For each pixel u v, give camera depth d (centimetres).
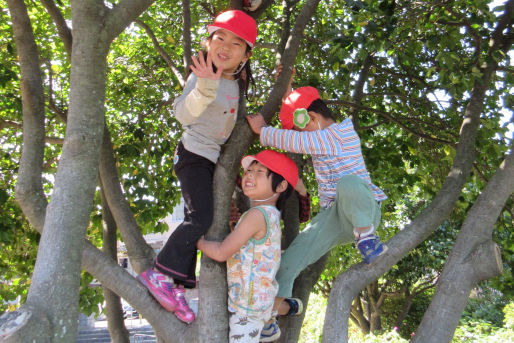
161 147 568
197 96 198
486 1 408
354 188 215
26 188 216
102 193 395
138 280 213
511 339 897
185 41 343
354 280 218
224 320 209
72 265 156
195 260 220
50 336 141
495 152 487
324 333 207
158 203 565
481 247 212
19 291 566
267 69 671
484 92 321
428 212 244
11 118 536
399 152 619
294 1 414
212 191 222
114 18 178
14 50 487
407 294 1243
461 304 207
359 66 482
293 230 319
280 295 231
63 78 584
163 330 209
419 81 533
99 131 176
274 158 229
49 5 309
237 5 304
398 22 414
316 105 248
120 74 646
